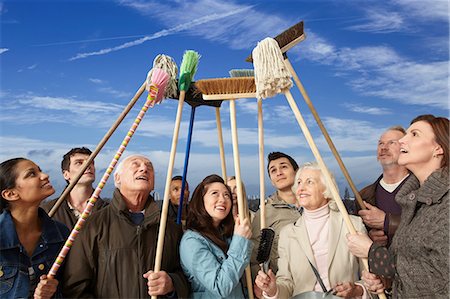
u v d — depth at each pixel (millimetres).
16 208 1834
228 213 2127
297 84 2287
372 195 2549
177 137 2131
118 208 1955
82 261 1867
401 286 1563
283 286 1955
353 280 1954
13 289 1742
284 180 2607
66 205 2760
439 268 1376
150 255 1945
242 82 2197
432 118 1616
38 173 1857
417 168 1585
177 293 1913
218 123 2512
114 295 1854
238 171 2152
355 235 1806
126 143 2027
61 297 1851
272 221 2502
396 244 1547
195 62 2264
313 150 1946
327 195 1987
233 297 2006
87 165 2381
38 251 1842
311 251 1966
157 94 2115
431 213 1427
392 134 2479
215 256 1978
